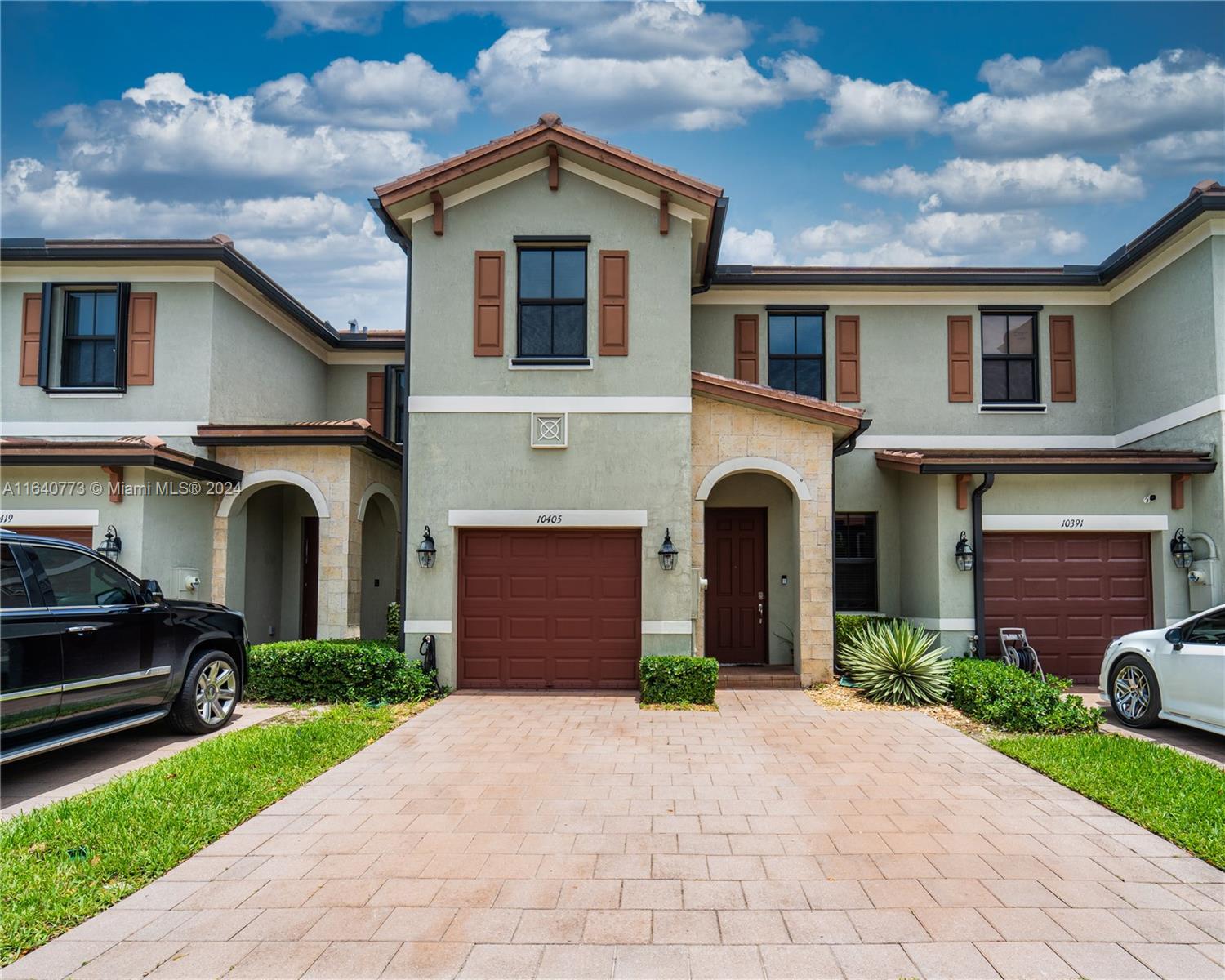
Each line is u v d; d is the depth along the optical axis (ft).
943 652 33.78
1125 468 34.58
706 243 36.58
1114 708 27.86
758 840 16.35
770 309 43.34
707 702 30.76
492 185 34.58
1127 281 41.16
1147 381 39.55
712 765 22.07
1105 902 13.43
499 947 11.86
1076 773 20.39
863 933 12.30
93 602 21.75
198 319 37.70
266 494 42.16
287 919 12.79
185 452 37.04
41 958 11.48
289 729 25.07
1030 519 36.14
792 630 38.78
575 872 14.67
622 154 32.99
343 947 11.89
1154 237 36.88
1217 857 15.03
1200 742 25.11
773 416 35.19
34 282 38.22
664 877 14.44
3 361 37.99
